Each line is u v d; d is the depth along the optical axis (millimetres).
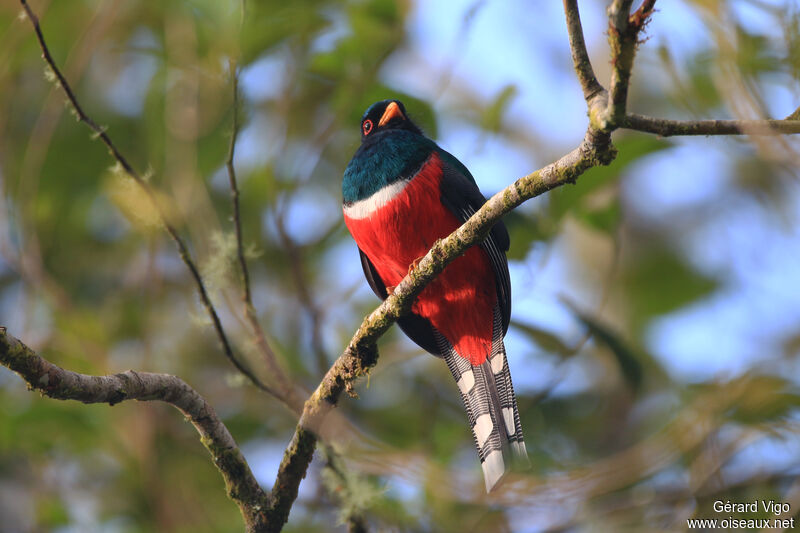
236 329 10250
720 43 7637
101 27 11078
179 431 11086
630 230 14008
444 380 11594
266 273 11594
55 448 10891
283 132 11219
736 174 13867
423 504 9336
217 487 10914
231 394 11336
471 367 8812
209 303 7820
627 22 4566
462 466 10578
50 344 11008
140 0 11703
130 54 12766
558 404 11367
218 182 12016
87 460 11016
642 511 9664
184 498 10516
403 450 9789
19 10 11398
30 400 10781
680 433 9477
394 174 8453
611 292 13414
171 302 12156
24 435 10508
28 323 10914
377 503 8625
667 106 12328
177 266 12344
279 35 10391
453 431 10664
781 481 9477
